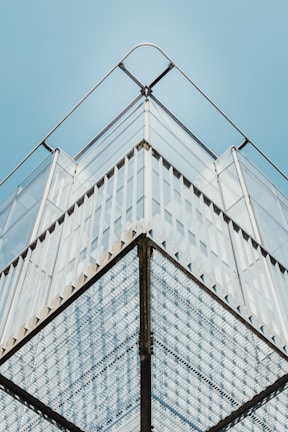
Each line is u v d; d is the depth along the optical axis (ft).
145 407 18.76
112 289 17.88
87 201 24.07
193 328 18.45
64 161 38.60
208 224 23.30
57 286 20.66
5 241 33.53
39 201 33.04
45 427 20.16
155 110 36.22
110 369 18.85
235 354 19.02
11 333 19.80
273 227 33.45
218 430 20.08
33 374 19.04
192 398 19.49
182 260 17.57
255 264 22.63
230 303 18.21
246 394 19.61
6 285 23.31
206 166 37.83
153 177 21.98
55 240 23.68
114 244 17.72
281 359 19.01
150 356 17.98
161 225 18.34
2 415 20.01
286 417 20.07
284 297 22.33
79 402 19.54
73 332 18.61
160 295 17.76
